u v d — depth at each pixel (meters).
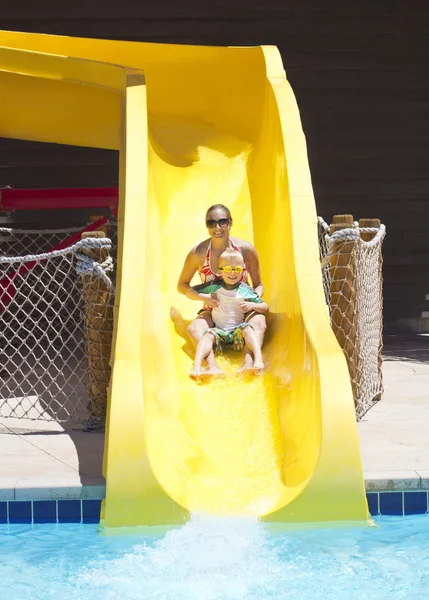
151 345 5.57
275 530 4.46
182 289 6.34
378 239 6.77
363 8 11.76
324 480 4.55
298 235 5.77
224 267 6.11
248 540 4.32
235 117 7.93
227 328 6.08
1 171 11.65
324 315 5.30
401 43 11.84
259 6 11.62
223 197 7.30
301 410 5.07
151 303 6.03
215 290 6.19
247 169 7.53
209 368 5.79
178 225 7.02
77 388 8.01
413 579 3.89
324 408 4.67
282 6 11.66
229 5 11.60
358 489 4.56
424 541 4.36
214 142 7.75
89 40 7.72
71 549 4.28
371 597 3.71
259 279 6.43
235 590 3.77
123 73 6.73
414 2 11.80
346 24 11.75
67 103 7.19
